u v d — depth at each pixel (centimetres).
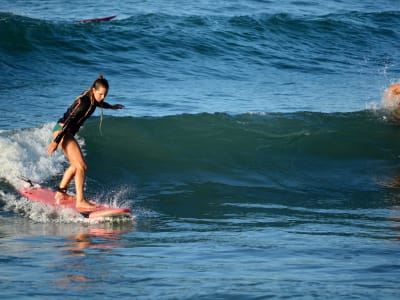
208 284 1995
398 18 10619
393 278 2078
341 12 11844
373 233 2898
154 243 2697
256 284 1994
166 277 2095
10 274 2133
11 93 6066
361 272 2162
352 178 4044
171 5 11406
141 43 8306
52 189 3619
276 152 4303
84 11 10931
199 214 3297
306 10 11756
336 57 9025
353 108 5734
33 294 1888
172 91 6419
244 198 3619
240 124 4578
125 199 3534
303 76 7731
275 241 2714
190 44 8525
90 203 3170
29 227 3003
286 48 9119
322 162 4253
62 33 8106
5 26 7938
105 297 1866
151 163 4072
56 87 6462
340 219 3212
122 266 2262
